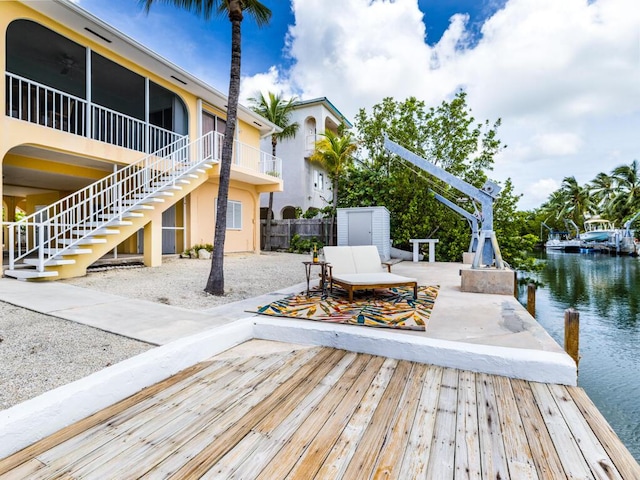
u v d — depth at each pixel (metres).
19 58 8.99
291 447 1.91
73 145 7.62
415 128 14.74
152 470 1.72
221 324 3.97
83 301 4.89
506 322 4.06
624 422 4.49
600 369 6.12
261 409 2.32
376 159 15.88
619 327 8.52
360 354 3.40
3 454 1.82
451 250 13.85
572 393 2.56
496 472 1.71
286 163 20.17
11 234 6.60
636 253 28.89
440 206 14.16
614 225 36.72
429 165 6.80
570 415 2.25
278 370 3.00
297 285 6.95
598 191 41.28
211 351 3.34
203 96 11.33
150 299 5.41
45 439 1.99
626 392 5.30
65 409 2.12
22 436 1.90
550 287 14.07
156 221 8.94
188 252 11.05
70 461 1.79
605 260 25.61
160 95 11.38
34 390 2.44
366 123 15.94
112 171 10.07
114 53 8.65
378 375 2.89
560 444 1.93
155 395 2.54
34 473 1.70
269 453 1.86
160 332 3.64
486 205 6.38
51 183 10.85
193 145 11.20
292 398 2.48
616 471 1.71
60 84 9.95
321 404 2.39
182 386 2.69
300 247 15.91
